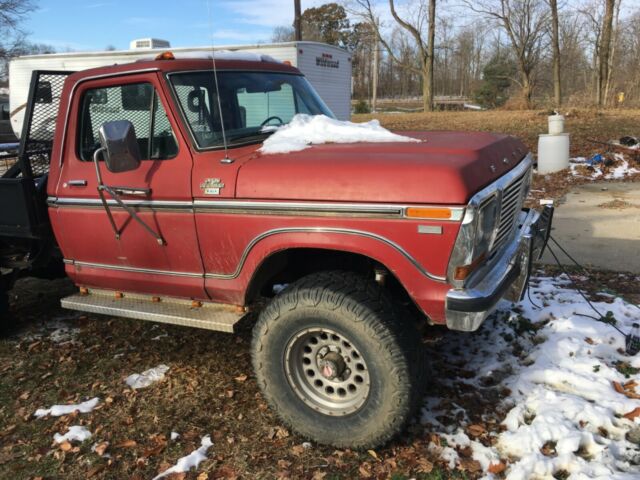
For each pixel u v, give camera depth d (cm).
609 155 1212
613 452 300
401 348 295
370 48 4581
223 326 346
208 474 312
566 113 2130
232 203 327
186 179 345
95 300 410
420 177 284
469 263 281
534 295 503
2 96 2608
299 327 313
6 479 320
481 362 403
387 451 321
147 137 370
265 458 323
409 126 2167
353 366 314
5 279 494
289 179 311
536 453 301
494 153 332
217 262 348
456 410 351
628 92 3259
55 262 505
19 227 438
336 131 368
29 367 445
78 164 396
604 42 2869
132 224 371
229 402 380
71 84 396
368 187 292
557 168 1138
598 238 693
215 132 363
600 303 473
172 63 369
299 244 312
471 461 308
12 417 380
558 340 409
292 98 434
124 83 374
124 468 323
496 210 306
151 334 491
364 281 310
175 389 399
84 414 376
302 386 328
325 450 326
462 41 4925
